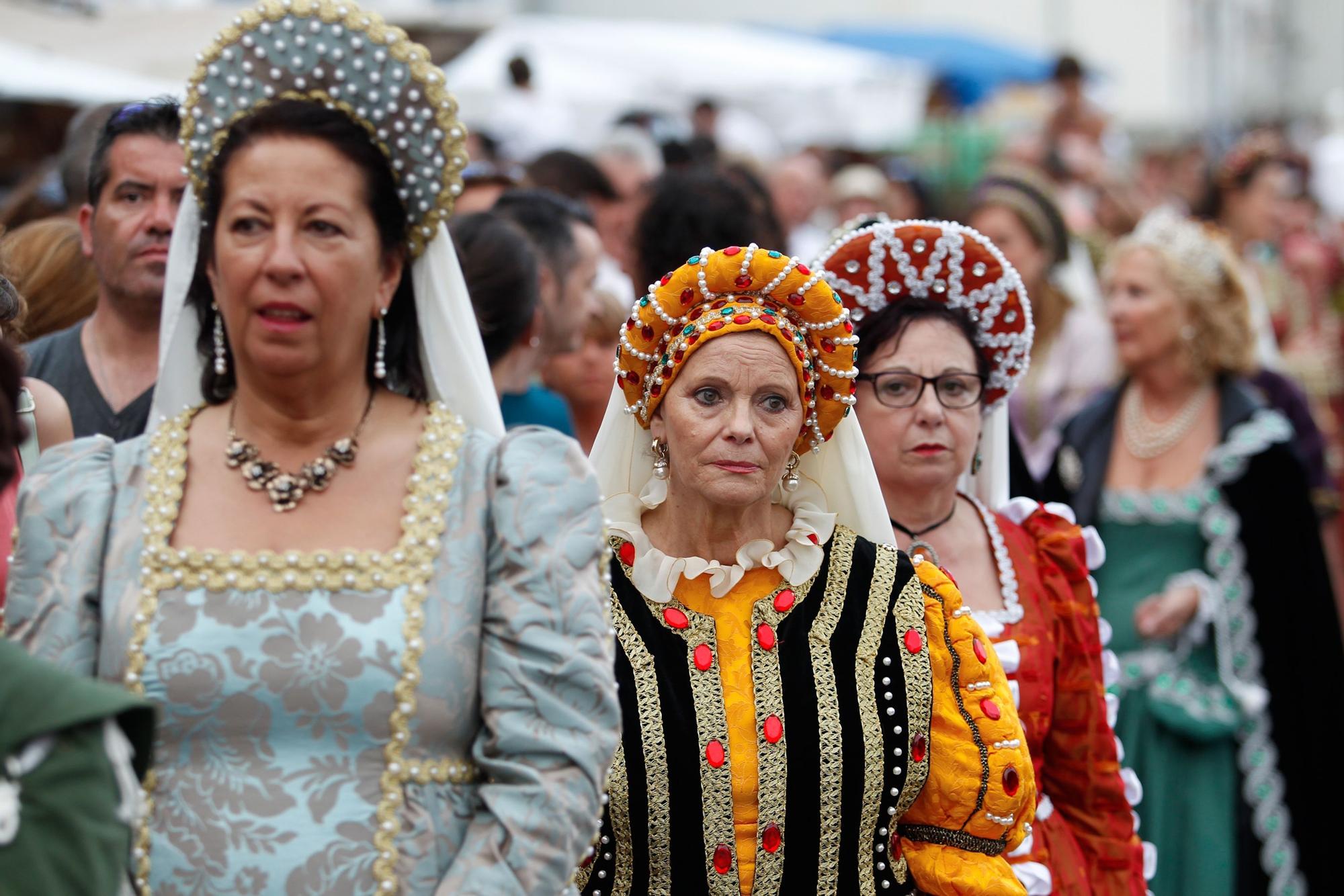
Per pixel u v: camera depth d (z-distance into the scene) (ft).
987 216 59.36
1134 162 161.58
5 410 19.21
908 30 162.30
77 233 39.91
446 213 22.65
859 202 88.63
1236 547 46.44
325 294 20.90
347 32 21.59
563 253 43.27
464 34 83.71
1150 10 209.26
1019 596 31.83
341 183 21.11
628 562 25.82
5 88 66.49
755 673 25.29
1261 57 246.06
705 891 24.64
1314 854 45.96
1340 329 93.20
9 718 17.25
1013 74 158.30
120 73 74.18
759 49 131.03
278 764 20.20
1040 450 57.88
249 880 19.83
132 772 18.56
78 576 20.88
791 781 24.88
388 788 20.31
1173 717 45.19
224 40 21.84
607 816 24.64
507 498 21.39
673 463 25.46
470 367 23.17
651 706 24.81
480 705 21.13
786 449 25.13
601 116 110.52
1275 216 92.68
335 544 21.09
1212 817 45.21
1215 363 47.75
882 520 27.63
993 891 25.94
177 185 34.17
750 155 78.18
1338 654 46.68
